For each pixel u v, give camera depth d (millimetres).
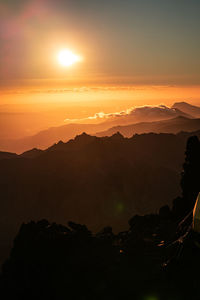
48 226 39344
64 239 36812
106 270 32219
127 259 33781
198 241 30281
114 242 37719
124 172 165000
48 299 31156
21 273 34219
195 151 48344
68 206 152000
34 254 35688
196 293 27562
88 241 37156
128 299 28906
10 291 33094
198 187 47438
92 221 140875
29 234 38250
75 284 31484
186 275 29047
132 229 44062
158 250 34906
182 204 48000
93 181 161125
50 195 161875
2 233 139375
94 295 29922
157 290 28828
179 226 38531
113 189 155375
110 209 145875
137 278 30719
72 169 172500
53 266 34000
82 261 33656
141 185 160875
